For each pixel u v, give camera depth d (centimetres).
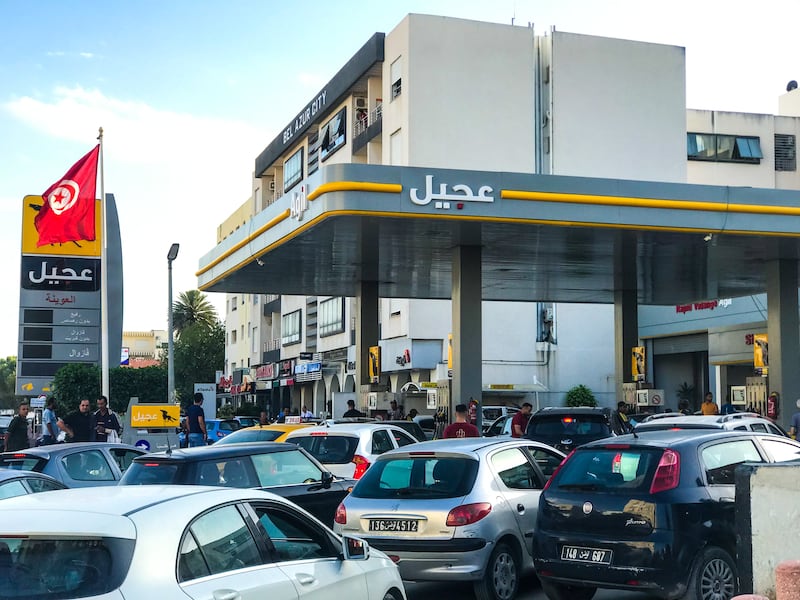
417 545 886
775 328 2525
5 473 1038
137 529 473
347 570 617
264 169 5856
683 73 4241
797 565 509
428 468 937
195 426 2089
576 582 831
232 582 503
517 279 3016
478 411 2286
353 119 4438
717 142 4822
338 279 2984
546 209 2002
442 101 3878
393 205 1920
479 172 1969
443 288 3234
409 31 3866
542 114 4059
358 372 2980
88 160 2627
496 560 904
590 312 4241
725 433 896
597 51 4131
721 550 810
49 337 3288
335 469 1266
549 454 1091
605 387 4219
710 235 2153
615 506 819
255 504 571
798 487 628
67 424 1911
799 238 2183
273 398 6531
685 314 4278
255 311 6912
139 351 13762
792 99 5347
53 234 2603
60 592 438
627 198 2041
